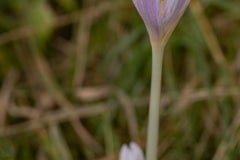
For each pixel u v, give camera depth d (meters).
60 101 0.75
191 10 0.74
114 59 0.77
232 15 0.78
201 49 0.73
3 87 0.77
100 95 0.76
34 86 0.78
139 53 0.74
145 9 0.48
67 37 0.81
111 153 0.70
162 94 0.75
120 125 0.74
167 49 0.75
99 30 0.80
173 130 0.71
